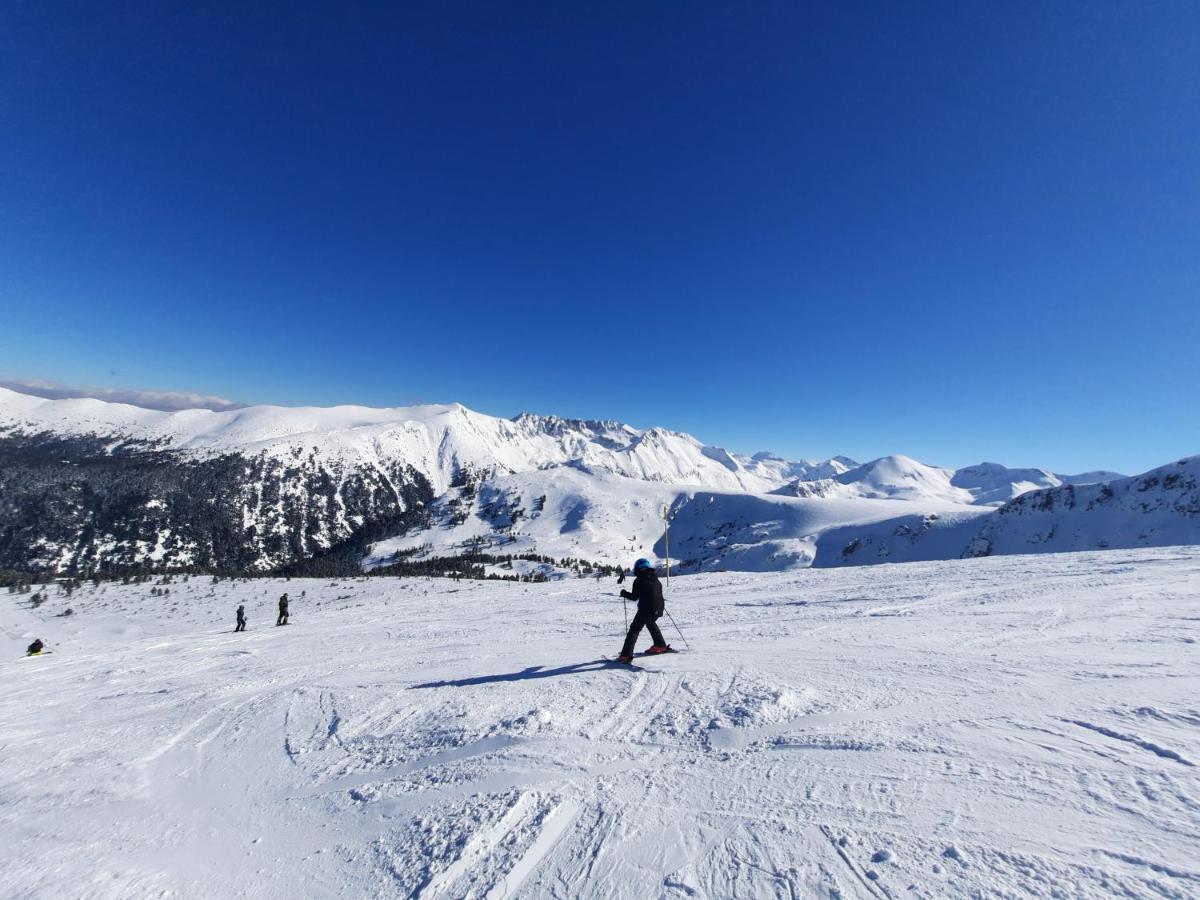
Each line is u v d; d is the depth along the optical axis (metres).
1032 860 3.12
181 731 8.63
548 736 6.01
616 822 4.22
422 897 3.70
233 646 19.27
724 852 3.67
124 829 5.41
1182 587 13.08
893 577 22.42
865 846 3.49
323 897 3.94
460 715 7.05
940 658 7.71
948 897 2.94
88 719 10.23
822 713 5.78
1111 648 7.45
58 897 4.20
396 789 5.42
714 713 6.14
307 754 6.88
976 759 4.39
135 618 79.56
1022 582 16.88
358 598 78.50
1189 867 2.87
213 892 4.19
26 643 69.75
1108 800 3.59
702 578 32.12
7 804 6.25
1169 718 4.71
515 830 4.30
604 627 15.22
